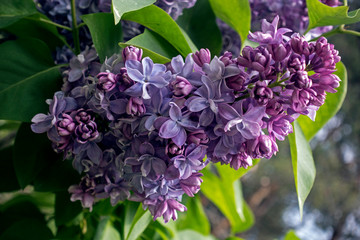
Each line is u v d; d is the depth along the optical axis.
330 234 1.74
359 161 1.60
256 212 1.84
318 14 0.40
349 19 0.40
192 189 0.34
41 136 0.41
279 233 1.86
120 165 0.35
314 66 0.32
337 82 0.32
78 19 0.41
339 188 1.68
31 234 0.43
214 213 1.50
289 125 0.33
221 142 0.33
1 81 0.37
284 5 0.43
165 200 0.35
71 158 0.37
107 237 0.43
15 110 0.37
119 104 0.33
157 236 0.49
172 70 0.33
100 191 0.38
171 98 0.33
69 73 0.36
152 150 0.33
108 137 0.35
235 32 0.46
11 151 0.45
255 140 0.33
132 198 0.37
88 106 0.34
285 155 1.68
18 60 0.38
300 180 0.40
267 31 0.33
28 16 0.41
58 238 0.44
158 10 0.37
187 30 0.45
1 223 0.46
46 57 0.39
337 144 1.57
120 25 0.39
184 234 0.51
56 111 0.34
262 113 0.32
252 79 0.33
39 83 0.38
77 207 0.43
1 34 0.43
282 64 0.32
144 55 0.35
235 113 0.32
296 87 0.31
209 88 0.32
